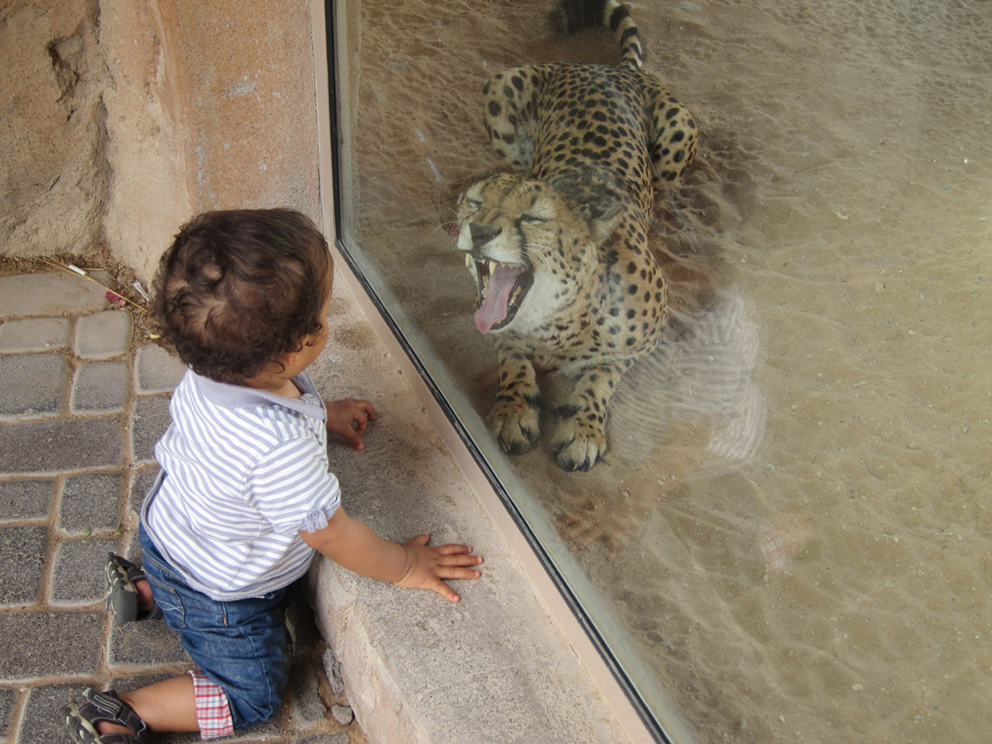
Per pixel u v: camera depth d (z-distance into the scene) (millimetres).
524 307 1380
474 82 1394
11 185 2461
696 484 1034
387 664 1450
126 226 2572
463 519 1701
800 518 857
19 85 2299
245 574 1465
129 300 2520
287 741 1630
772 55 823
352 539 1423
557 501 1416
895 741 788
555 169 1233
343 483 1751
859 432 761
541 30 1240
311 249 1216
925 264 675
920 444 707
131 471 2066
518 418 1471
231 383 1261
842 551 815
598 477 1278
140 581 1685
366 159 1888
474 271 1507
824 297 785
